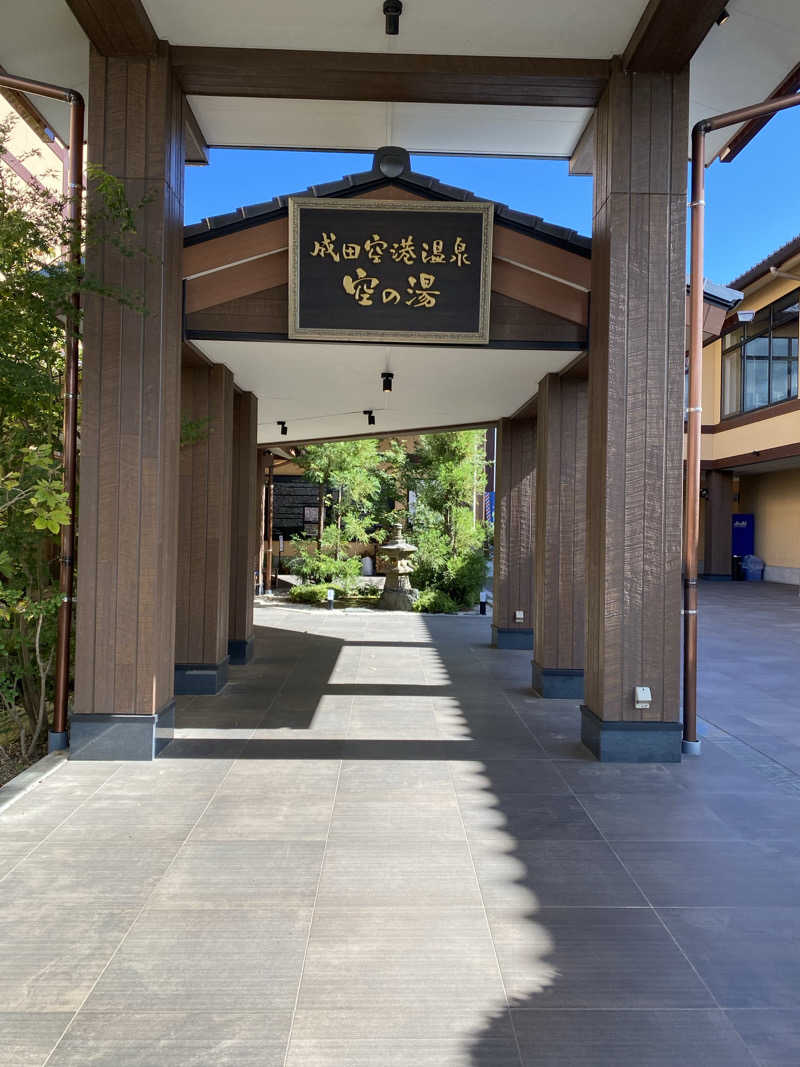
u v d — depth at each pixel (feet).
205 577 20.63
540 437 21.57
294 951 7.86
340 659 26.40
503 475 29.17
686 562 15.52
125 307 14.58
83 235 14.03
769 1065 6.33
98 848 10.34
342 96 15.78
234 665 24.93
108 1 12.80
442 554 44.11
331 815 11.67
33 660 16.92
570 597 20.81
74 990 7.14
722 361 64.28
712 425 64.75
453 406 26.55
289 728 16.92
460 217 15.67
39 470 13.73
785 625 37.22
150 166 14.70
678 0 12.53
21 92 16.60
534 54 14.75
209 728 16.83
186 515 20.61
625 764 14.65
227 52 14.62
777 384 55.52
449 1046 6.48
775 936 8.37
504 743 15.98
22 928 8.23
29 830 10.96
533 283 16.62
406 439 54.34
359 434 36.09
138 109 14.65
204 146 19.15
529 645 29.17
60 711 14.93
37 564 16.26
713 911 8.90
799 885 9.61
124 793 12.54
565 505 20.88
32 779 13.07
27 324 13.26
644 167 15.02
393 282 15.96
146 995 7.07
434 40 14.24
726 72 16.03
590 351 16.34
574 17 13.53
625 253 15.03
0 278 13.38
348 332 16.10
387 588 43.78
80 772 13.65
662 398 15.08
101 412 14.57
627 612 14.96
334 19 13.62
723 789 13.24
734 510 69.77
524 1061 6.31
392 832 11.05
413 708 19.12
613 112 14.97
